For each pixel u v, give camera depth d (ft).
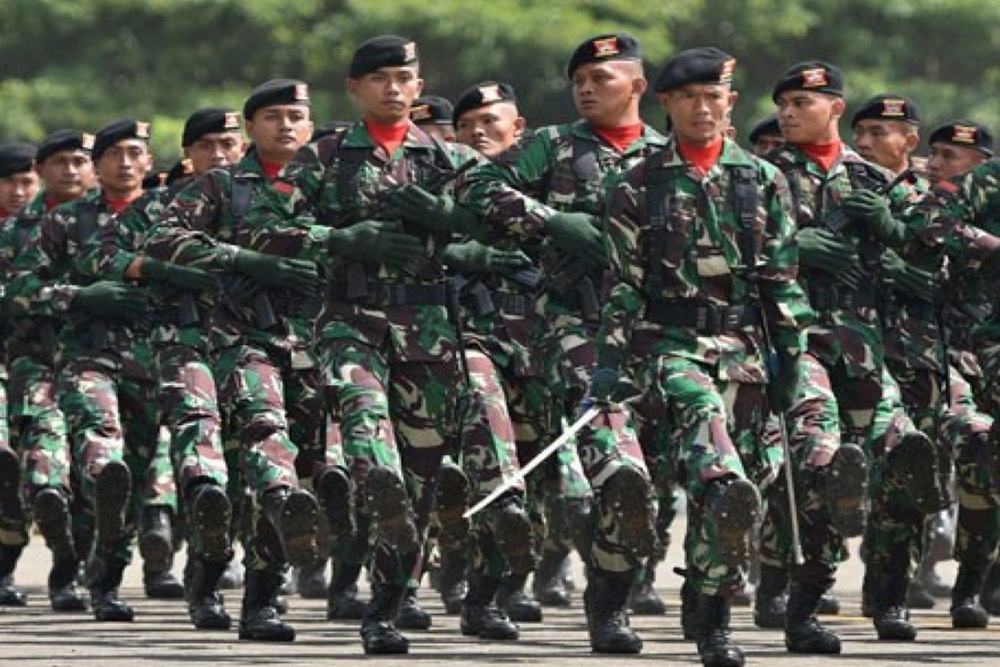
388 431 64.69
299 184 66.54
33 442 85.56
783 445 63.72
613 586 65.36
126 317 83.56
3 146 98.22
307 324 71.20
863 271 73.36
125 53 215.10
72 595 86.94
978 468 76.84
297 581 98.63
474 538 72.23
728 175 62.39
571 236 66.33
